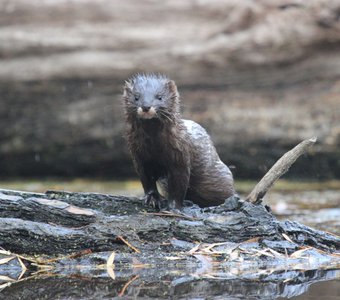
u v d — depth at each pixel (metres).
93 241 7.97
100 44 16.02
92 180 17.09
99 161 16.81
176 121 8.59
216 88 15.95
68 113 16.38
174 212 8.40
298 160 16.16
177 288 6.92
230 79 15.88
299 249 8.32
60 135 16.53
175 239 8.11
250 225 8.28
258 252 8.11
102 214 8.21
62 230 7.98
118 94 16.17
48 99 16.31
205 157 9.30
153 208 8.65
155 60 15.88
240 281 7.23
